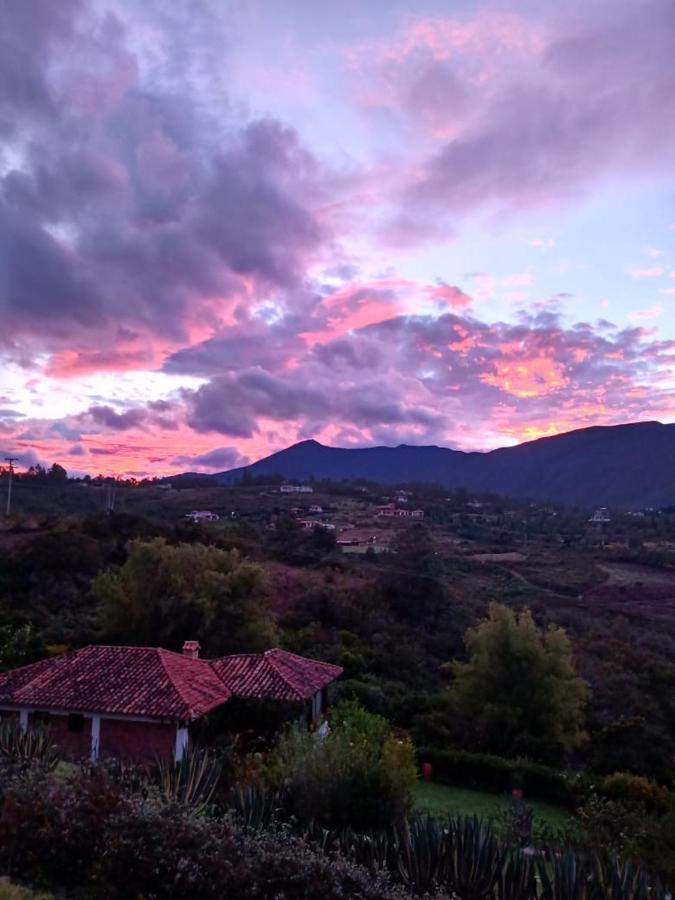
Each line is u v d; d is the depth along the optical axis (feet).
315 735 53.57
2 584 132.57
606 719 102.22
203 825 31.83
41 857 30.50
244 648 108.58
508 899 37.04
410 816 47.85
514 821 53.78
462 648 138.62
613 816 56.59
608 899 36.88
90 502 275.18
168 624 108.68
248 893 29.07
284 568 171.01
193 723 72.18
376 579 159.43
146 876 29.12
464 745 92.99
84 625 118.52
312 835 40.81
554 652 97.96
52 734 64.44
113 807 31.96
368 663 122.52
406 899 31.48
